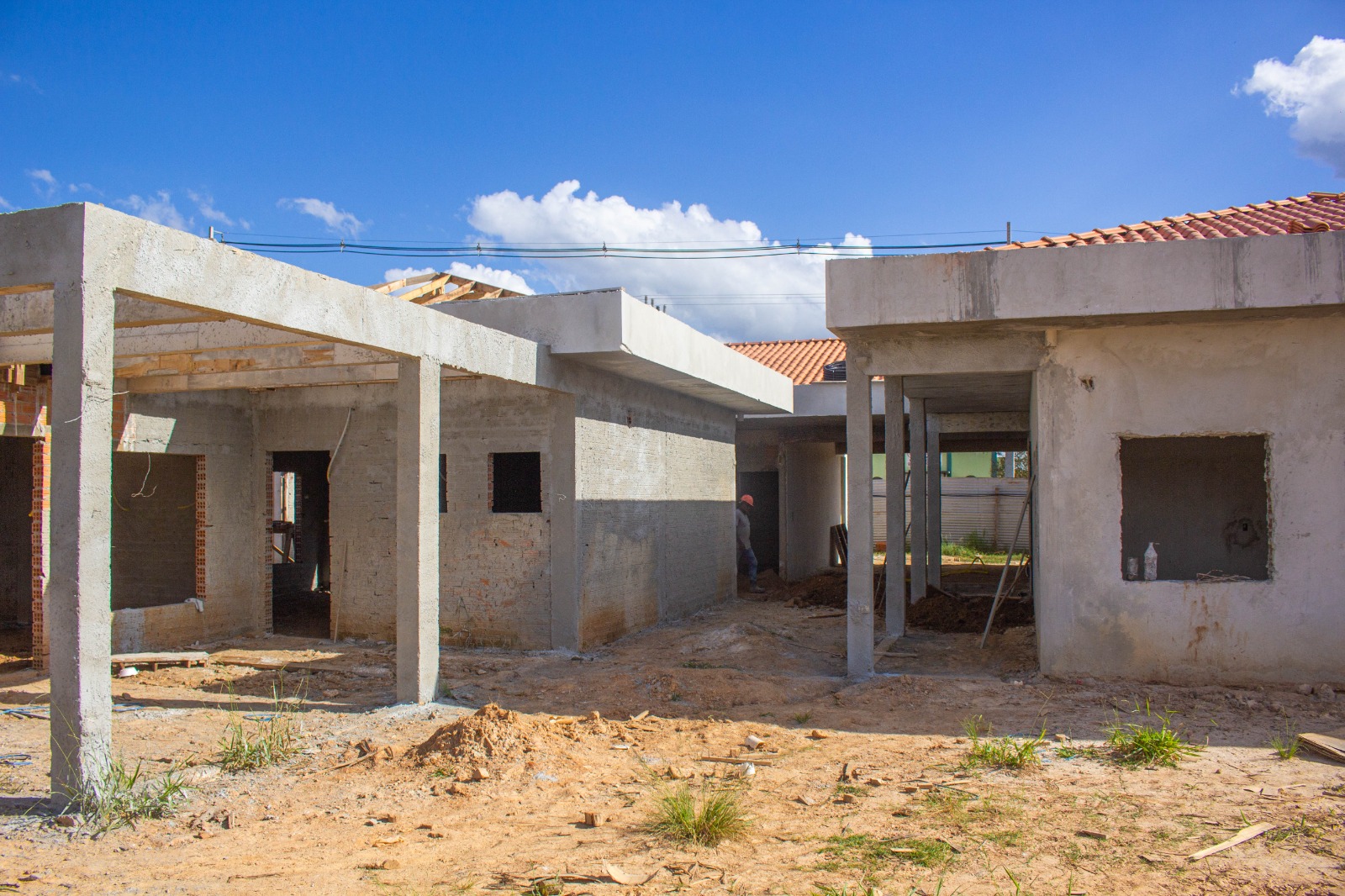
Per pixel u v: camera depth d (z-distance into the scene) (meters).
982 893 3.96
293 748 6.54
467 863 4.45
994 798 5.26
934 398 12.56
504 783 5.79
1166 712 7.15
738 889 4.06
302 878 4.26
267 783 5.80
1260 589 8.08
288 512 19.12
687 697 8.21
